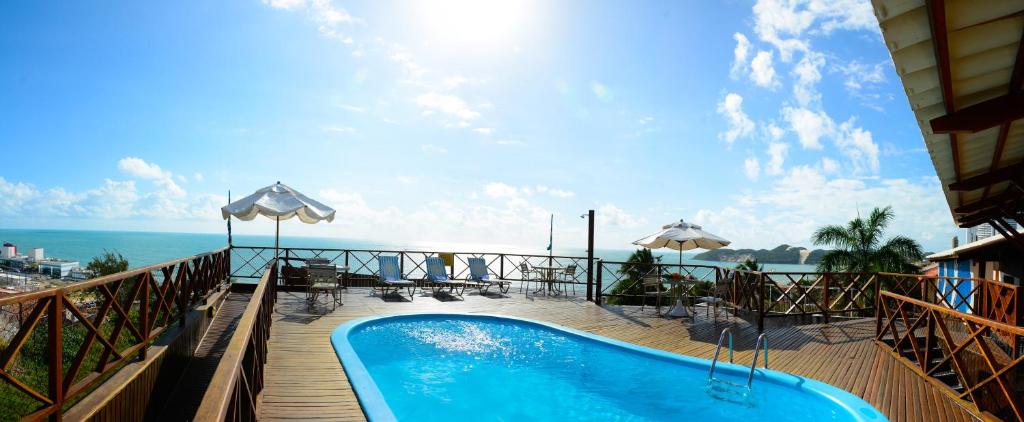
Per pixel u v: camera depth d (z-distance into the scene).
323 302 9.19
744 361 5.98
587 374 5.78
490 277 13.15
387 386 5.31
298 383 4.46
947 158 4.66
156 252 120.06
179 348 5.23
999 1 2.14
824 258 20.19
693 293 9.64
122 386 3.56
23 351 6.31
